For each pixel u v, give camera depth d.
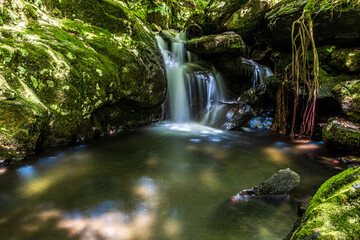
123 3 10.34
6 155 4.02
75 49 5.74
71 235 2.48
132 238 2.46
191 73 8.62
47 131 4.79
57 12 6.62
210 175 4.10
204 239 2.45
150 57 7.55
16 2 5.37
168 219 2.79
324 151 5.30
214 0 9.84
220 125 7.47
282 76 6.92
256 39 9.01
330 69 6.30
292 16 6.54
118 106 6.72
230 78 8.80
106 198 3.25
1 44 4.51
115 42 6.88
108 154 4.97
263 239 2.45
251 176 4.09
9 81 4.31
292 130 6.54
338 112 5.98
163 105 8.34
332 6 5.70
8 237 2.43
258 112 7.91
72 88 5.11
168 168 4.37
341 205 1.53
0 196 3.19
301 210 2.80
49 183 3.61
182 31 10.50
